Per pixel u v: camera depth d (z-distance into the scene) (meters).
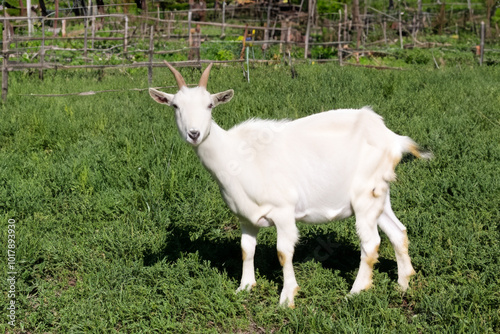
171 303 4.38
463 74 12.11
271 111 8.78
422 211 5.67
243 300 4.34
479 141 7.10
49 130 8.25
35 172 6.77
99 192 6.38
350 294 4.30
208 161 4.29
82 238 5.46
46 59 16.22
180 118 4.17
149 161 6.89
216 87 10.68
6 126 8.30
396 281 4.65
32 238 5.21
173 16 31.17
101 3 28.75
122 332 4.08
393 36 25.00
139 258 5.11
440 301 4.09
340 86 10.43
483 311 4.00
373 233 4.33
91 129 8.46
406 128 7.66
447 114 8.45
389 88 10.27
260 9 28.08
